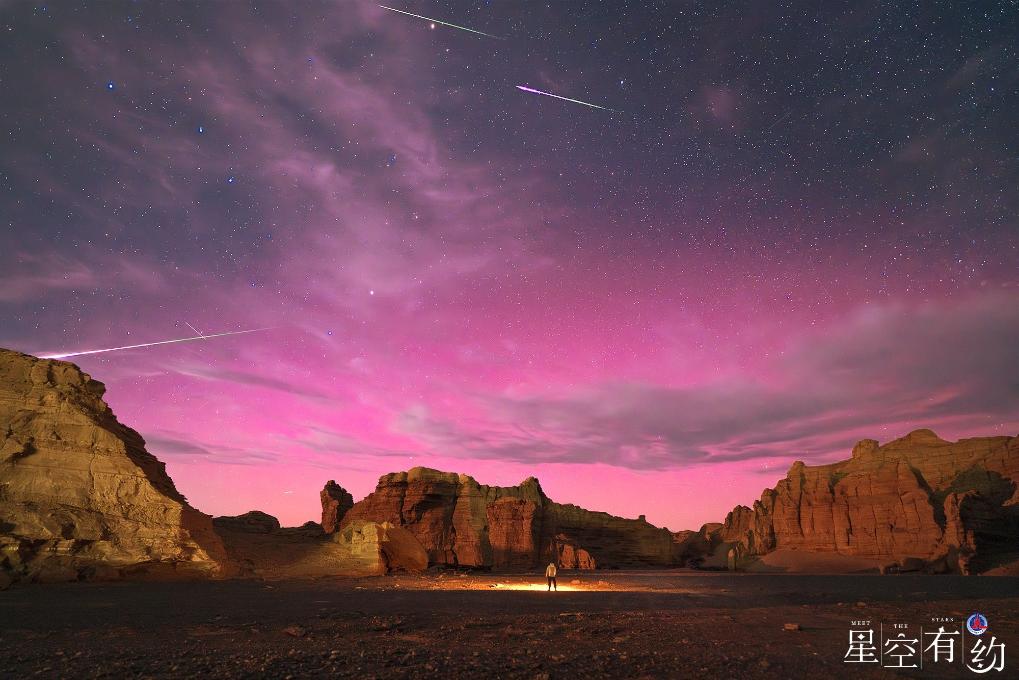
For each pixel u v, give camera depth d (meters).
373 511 105.75
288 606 22.39
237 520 69.00
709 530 147.88
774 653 13.88
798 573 87.56
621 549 118.75
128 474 36.91
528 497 112.19
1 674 10.18
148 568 34.75
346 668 11.00
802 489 110.06
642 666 11.90
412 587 35.94
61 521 33.44
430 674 10.66
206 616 18.89
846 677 11.33
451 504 107.31
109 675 10.10
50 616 18.36
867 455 108.12
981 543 78.75
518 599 28.42
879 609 24.75
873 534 95.75
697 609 24.64
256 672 10.41
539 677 10.45
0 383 37.00
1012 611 23.80
